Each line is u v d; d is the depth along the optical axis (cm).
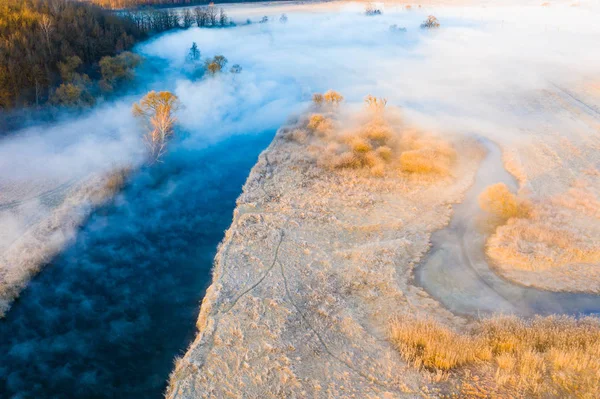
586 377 1888
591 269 2827
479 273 2839
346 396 1983
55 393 2306
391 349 2227
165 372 2402
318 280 2764
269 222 3400
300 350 2255
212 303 2611
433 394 1933
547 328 2244
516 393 1866
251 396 2028
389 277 2762
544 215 3397
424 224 3369
